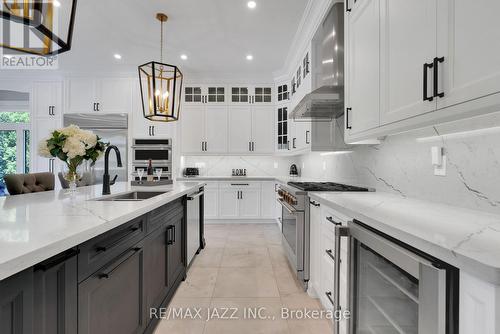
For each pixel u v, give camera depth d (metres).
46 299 0.84
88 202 1.61
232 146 5.12
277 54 4.15
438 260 0.77
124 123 4.75
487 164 1.23
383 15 1.50
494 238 0.83
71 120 4.75
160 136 4.80
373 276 1.17
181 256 2.57
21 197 1.88
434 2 1.09
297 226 2.42
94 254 1.09
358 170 2.57
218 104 5.12
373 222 1.14
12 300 0.70
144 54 4.16
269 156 5.53
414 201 1.64
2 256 0.67
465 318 0.68
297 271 2.43
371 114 1.64
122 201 1.68
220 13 3.04
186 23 3.25
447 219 1.12
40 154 1.92
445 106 1.04
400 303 0.96
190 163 5.50
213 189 5.02
